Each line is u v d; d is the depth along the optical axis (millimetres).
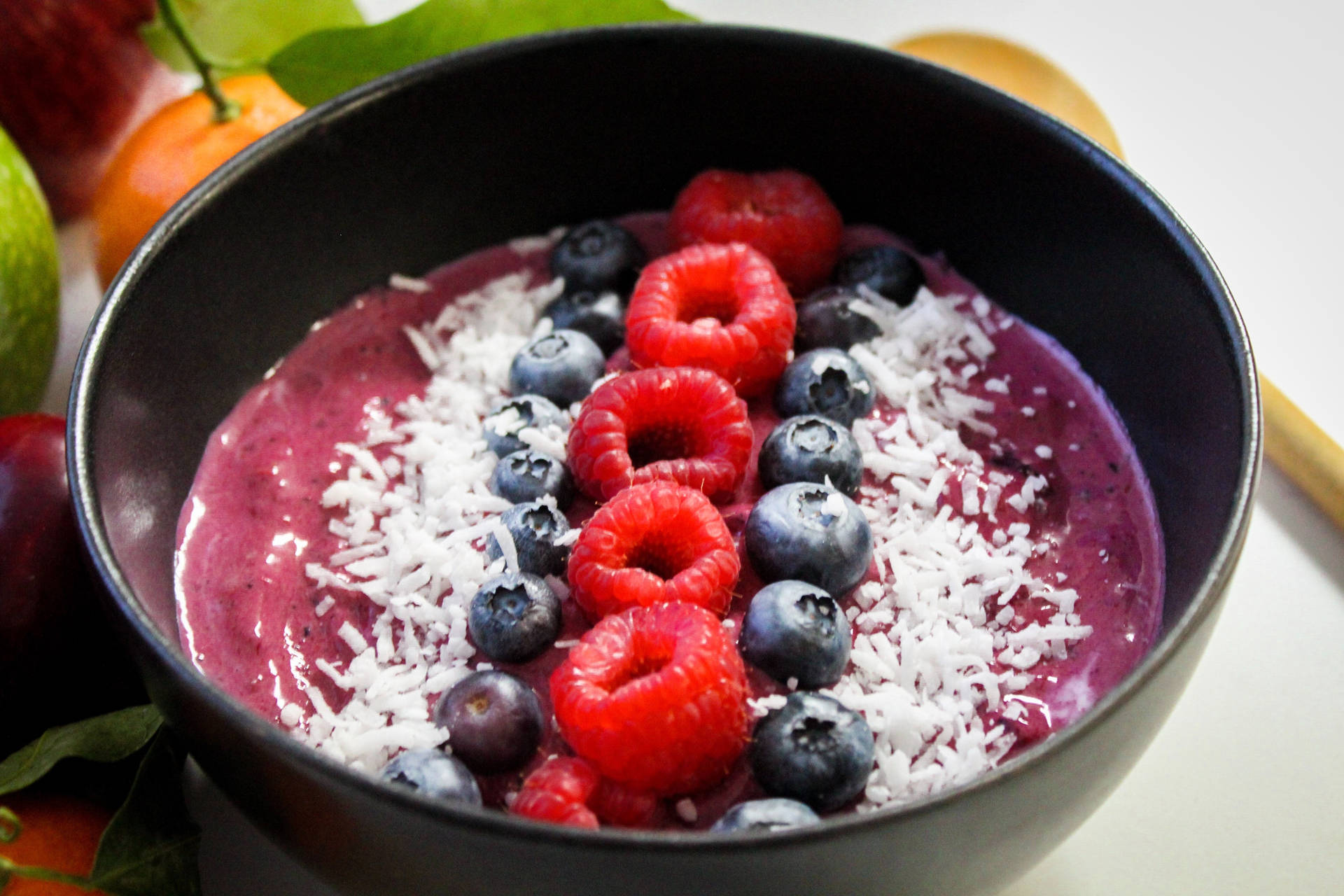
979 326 336
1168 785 314
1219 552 265
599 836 240
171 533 309
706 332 310
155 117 368
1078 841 308
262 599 303
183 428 313
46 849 291
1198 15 433
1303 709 323
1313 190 396
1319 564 342
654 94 337
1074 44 426
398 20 350
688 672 266
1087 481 314
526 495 302
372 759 281
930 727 280
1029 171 322
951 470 312
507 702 279
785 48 329
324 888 303
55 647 309
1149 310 310
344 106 319
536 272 347
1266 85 417
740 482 303
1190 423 299
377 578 302
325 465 319
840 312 326
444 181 337
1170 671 257
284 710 292
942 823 244
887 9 430
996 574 298
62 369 374
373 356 334
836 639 282
